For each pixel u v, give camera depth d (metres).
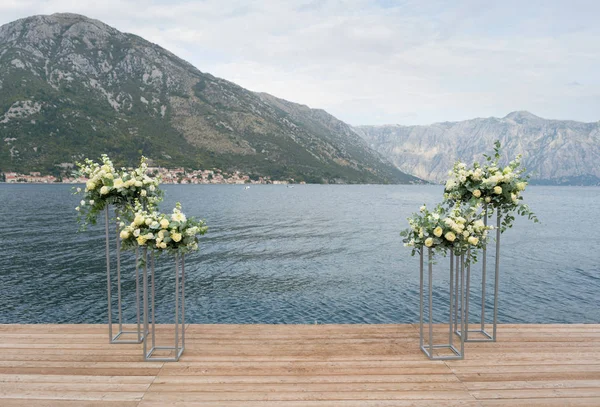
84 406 3.21
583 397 3.40
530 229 40.91
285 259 25.25
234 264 23.61
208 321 14.17
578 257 25.41
